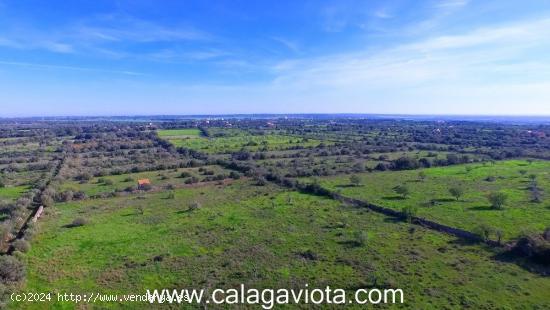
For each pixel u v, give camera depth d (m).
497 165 126.75
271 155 149.12
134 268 49.41
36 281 45.47
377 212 74.56
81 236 61.78
